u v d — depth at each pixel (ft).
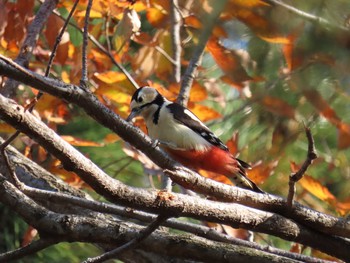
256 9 23.72
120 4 40.68
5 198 30.17
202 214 27.81
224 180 41.63
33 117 25.68
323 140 40.98
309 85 24.70
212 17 24.20
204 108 40.93
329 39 22.82
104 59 43.52
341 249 30.83
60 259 50.93
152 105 41.22
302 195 42.22
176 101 40.93
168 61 43.34
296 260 29.55
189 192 40.37
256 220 29.27
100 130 52.49
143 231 28.02
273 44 27.22
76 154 26.05
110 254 28.19
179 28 41.22
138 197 26.68
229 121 45.39
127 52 45.78
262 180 38.75
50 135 25.73
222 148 40.11
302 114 27.78
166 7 39.81
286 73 26.71
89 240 29.60
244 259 29.09
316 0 22.65
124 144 44.24
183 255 29.40
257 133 37.81
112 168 52.54
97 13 42.83
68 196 29.78
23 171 35.70
